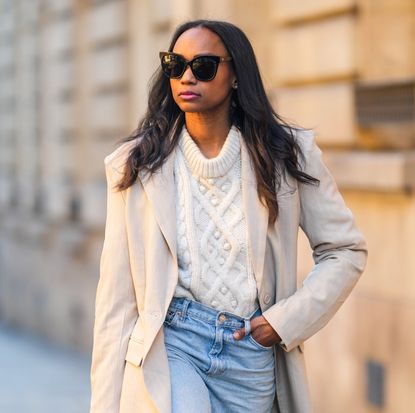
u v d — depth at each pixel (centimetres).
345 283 432
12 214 1838
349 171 848
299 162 430
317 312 425
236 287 419
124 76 1382
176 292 421
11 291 1816
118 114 1415
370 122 856
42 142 1739
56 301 1593
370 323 832
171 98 437
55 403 1076
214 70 416
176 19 1066
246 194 421
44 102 1722
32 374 1276
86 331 1466
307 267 894
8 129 1922
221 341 417
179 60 416
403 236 809
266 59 989
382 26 840
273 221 422
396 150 842
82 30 1530
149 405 413
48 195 1664
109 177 432
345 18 870
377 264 834
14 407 1053
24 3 1802
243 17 1003
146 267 423
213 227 420
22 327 1756
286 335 420
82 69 1539
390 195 819
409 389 795
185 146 427
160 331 416
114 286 427
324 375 884
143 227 425
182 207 423
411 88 820
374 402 827
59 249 1583
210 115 426
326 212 434
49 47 1680
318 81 912
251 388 429
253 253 417
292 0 931
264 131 425
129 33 1357
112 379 423
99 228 1425
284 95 952
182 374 414
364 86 859
